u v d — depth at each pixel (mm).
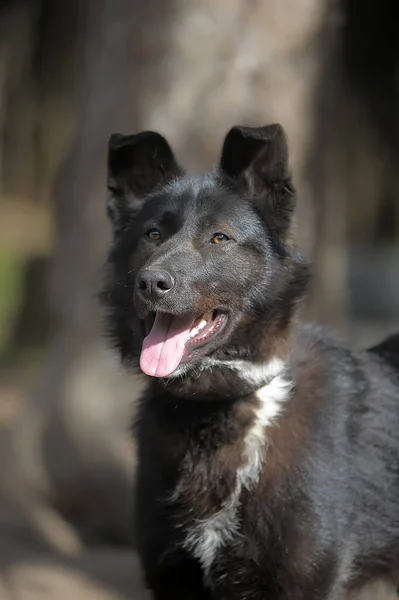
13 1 24828
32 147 26516
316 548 5992
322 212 11227
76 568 9586
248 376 6270
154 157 6812
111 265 6711
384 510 6457
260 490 6074
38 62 25406
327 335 6848
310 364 6520
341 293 11812
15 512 11094
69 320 11414
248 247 6293
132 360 6531
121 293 6516
